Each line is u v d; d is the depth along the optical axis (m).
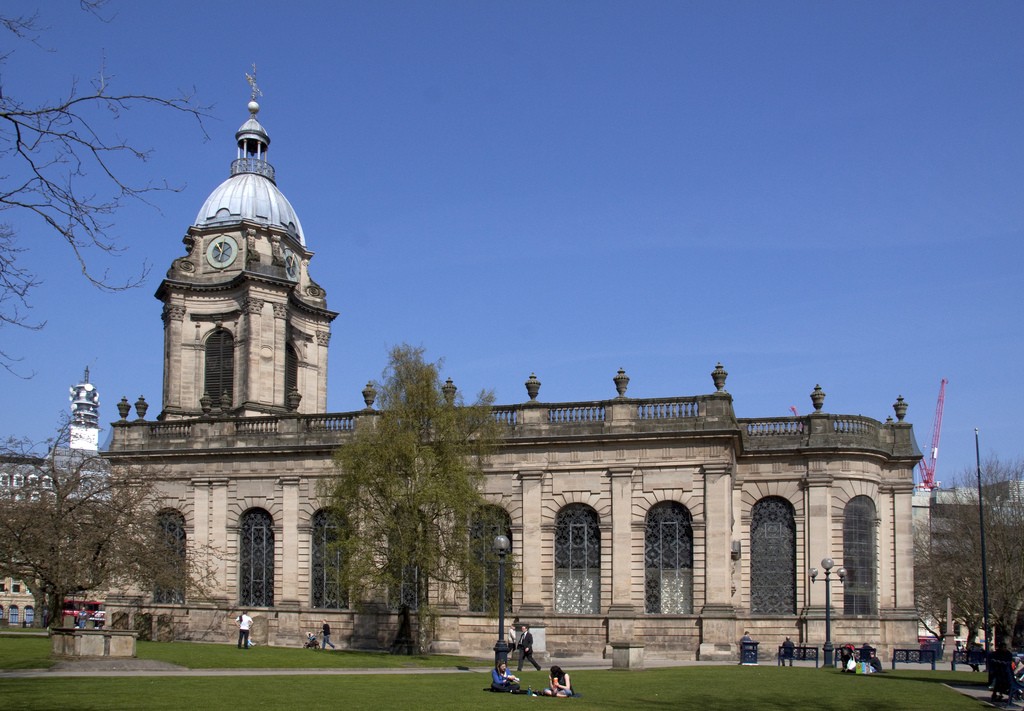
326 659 50.16
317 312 82.12
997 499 92.31
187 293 77.81
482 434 58.16
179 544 70.62
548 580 62.81
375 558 59.12
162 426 72.88
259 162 83.06
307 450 68.50
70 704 29.00
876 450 66.38
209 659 47.12
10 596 131.25
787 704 34.19
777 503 66.56
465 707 30.86
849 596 64.88
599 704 33.25
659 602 61.50
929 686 41.88
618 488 62.41
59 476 62.03
